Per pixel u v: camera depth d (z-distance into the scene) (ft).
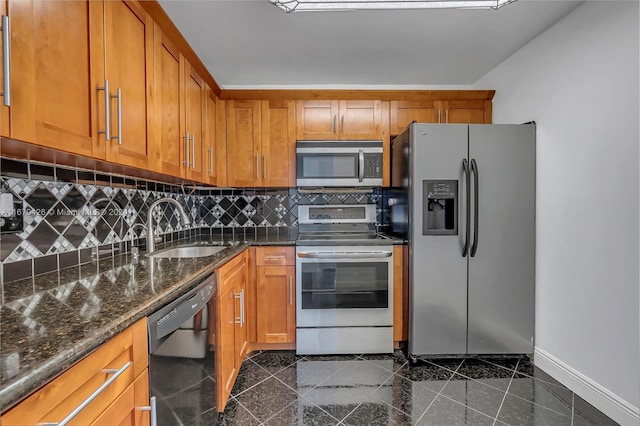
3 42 2.31
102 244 5.18
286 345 7.90
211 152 7.76
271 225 9.61
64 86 2.97
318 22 6.03
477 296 7.11
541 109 6.75
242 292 6.64
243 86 9.06
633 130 4.83
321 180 8.30
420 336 7.13
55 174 4.24
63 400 1.89
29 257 3.84
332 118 8.63
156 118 4.81
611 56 5.16
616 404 5.13
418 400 5.75
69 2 3.03
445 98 8.58
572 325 6.02
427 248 7.06
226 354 5.42
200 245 7.14
